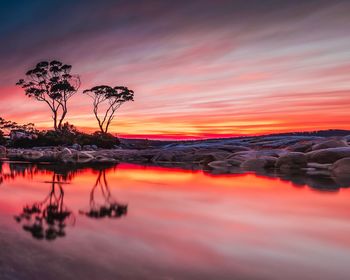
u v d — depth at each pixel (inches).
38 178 443.2
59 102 1982.0
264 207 237.9
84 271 113.5
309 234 167.2
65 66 2031.3
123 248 138.9
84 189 337.4
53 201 262.2
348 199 269.1
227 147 952.3
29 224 179.5
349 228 179.2
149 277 110.0
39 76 1989.4
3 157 1112.8
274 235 164.7
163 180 425.7
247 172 522.9
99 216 205.2
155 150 1100.5
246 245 147.3
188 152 971.9
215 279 109.6
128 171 571.2
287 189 326.6
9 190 324.2
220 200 268.4
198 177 455.8
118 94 2171.5
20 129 2298.2
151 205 247.1
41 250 133.9
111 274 111.6
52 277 108.2
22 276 108.5
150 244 145.6
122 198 279.0
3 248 135.5
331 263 125.3
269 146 1054.4
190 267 119.3
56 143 1855.3
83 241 147.6
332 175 456.1
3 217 197.2
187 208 234.2
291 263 124.9
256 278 111.0
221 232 169.2
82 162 853.2
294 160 575.2
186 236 160.4
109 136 1982.0
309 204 249.1
